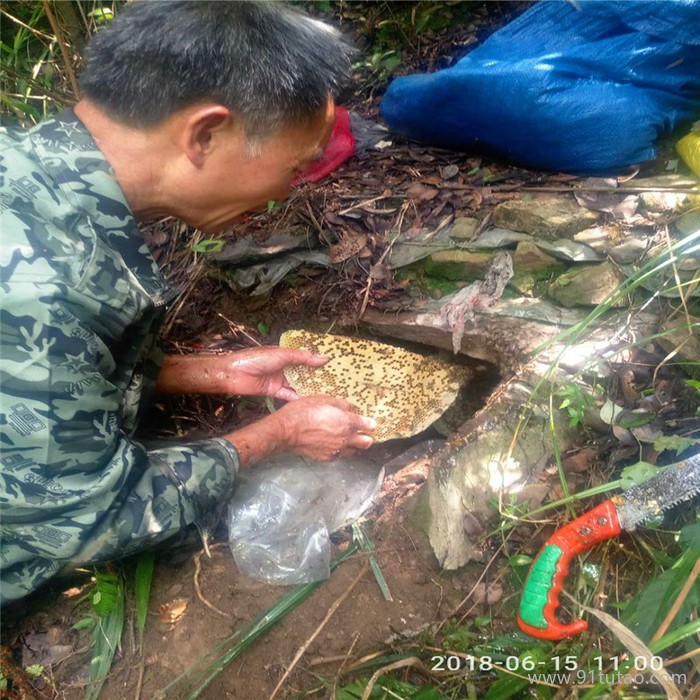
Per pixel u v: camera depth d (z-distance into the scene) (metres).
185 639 1.43
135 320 1.32
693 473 1.38
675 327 1.67
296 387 1.92
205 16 1.14
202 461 1.42
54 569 1.38
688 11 1.85
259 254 2.15
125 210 1.28
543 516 1.51
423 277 2.08
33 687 1.39
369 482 1.73
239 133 1.23
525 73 1.91
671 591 1.23
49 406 1.17
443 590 1.48
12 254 1.14
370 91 2.81
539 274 1.93
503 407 1.67
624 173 2.06
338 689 1.34
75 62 2.51
